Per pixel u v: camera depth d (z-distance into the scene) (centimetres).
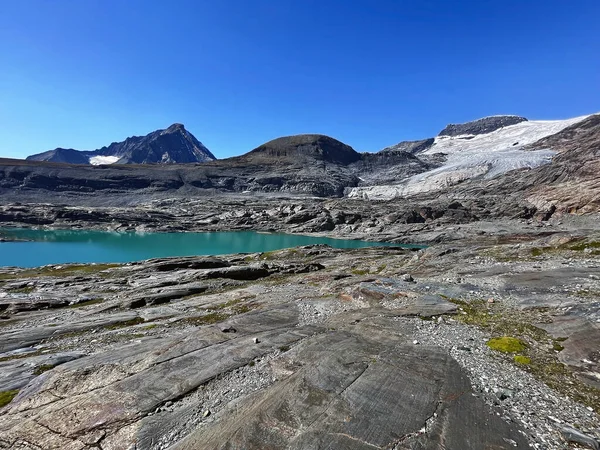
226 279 4872
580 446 1005
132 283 4662
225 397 1421
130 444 1170
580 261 3416
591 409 1195
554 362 1573
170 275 5041
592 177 17625
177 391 1489
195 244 14238
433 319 2245
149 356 1873
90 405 1415
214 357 1806
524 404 1238
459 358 1628
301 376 1509
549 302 2331
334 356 1691
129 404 1404
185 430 1224
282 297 3447
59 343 2470
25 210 18250
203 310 3222
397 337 1920
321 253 7994
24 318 3219
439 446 1034
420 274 4197
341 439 1089
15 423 1345
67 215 18275
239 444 1103
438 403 1254
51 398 1519
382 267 5550
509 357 1639
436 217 18325
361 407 1250
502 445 1022
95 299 3934
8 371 1892
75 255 10775
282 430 1153
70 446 1185
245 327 2305
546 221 15912
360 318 2338
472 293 2784
